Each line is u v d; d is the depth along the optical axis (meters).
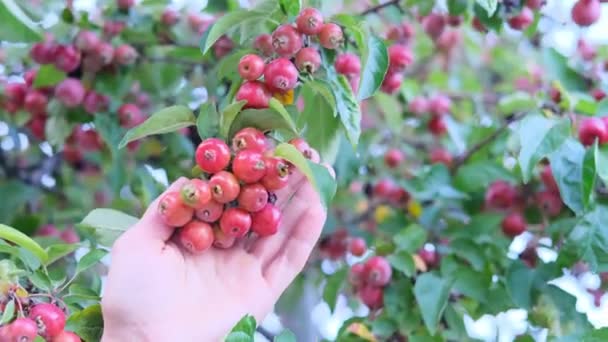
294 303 0.99
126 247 0.55
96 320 0.58
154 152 0.92
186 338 0.54
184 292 0.55
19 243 0.60
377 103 1.02
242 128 0.58
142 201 0.89
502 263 0.82
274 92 0.59
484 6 0.63
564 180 0.68
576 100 0.74
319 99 0.65
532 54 1.07
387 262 0.78
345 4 0.89
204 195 0.54
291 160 0.55
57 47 0.81
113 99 0.86
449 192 0.88
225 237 0.56
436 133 1.01
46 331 0.55
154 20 0.88
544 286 0.76
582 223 0.72
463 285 0.77
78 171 0.98
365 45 0.62
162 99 0.91
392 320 0.77
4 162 0.97
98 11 0.88
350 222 1.00
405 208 0.96
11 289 0.57
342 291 0.93
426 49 1.15
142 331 0.53
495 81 1.23
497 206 0.85
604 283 0.83
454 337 0.79
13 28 0.57
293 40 0.59
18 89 0.86
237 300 0.56
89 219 0.63
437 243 0.85
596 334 0.65
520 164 0.67
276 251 0.59
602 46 0.86
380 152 1.05
